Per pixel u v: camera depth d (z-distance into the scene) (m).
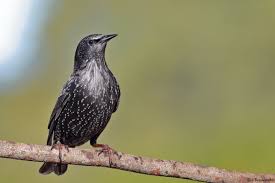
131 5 21.50
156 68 20.34
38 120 19.78
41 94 21.69
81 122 9.02
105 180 14.02
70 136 9.20
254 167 14.05
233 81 19.72
